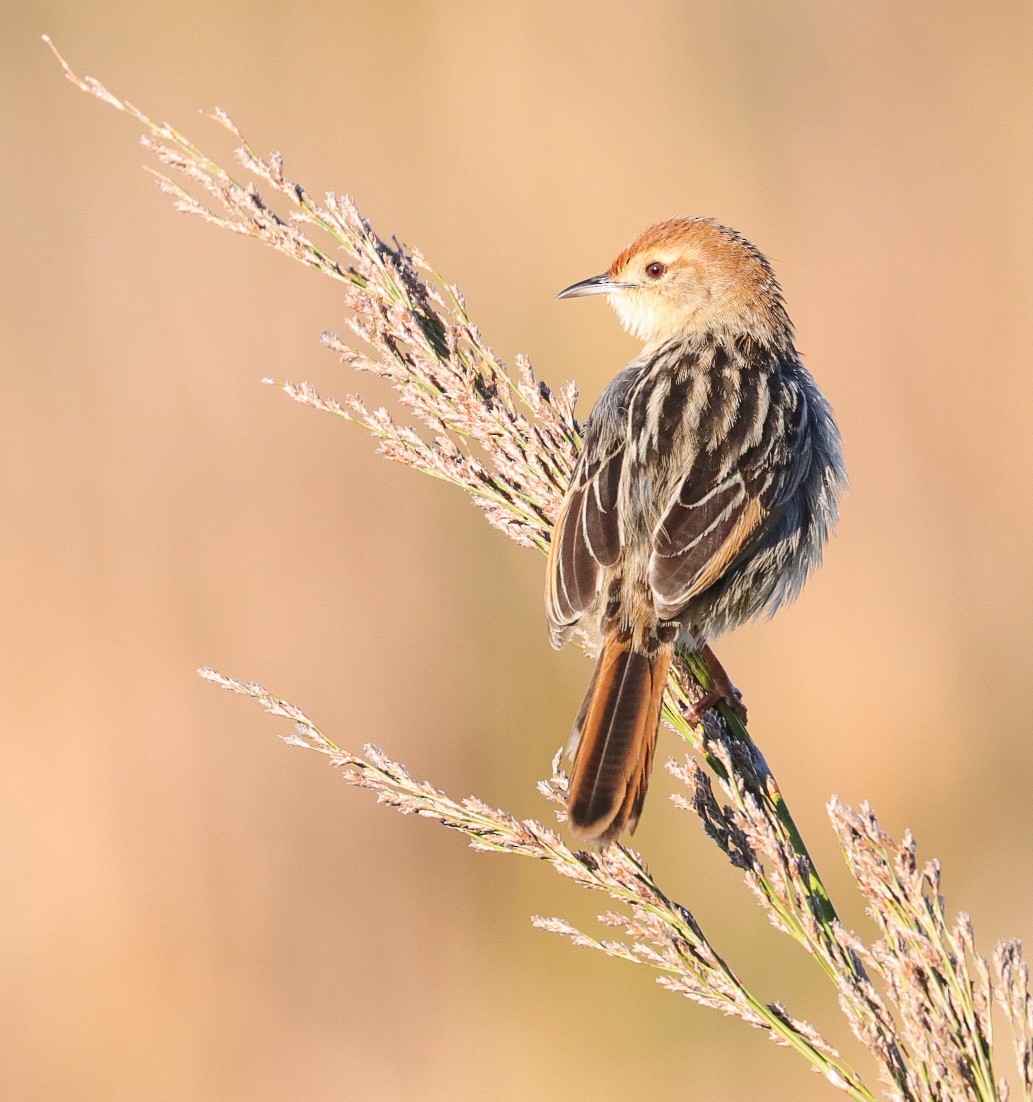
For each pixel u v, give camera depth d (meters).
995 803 13.37
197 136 15.06
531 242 14.63
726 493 6.65
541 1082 11.77
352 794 12.78
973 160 15.30
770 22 15.34
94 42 15.06
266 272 14.12
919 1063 5.18
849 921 12.70
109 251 14.15
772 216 15.02
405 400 6.86
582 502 6.66
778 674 13.59
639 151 14.90
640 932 5.51
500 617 13.38
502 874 12.51
